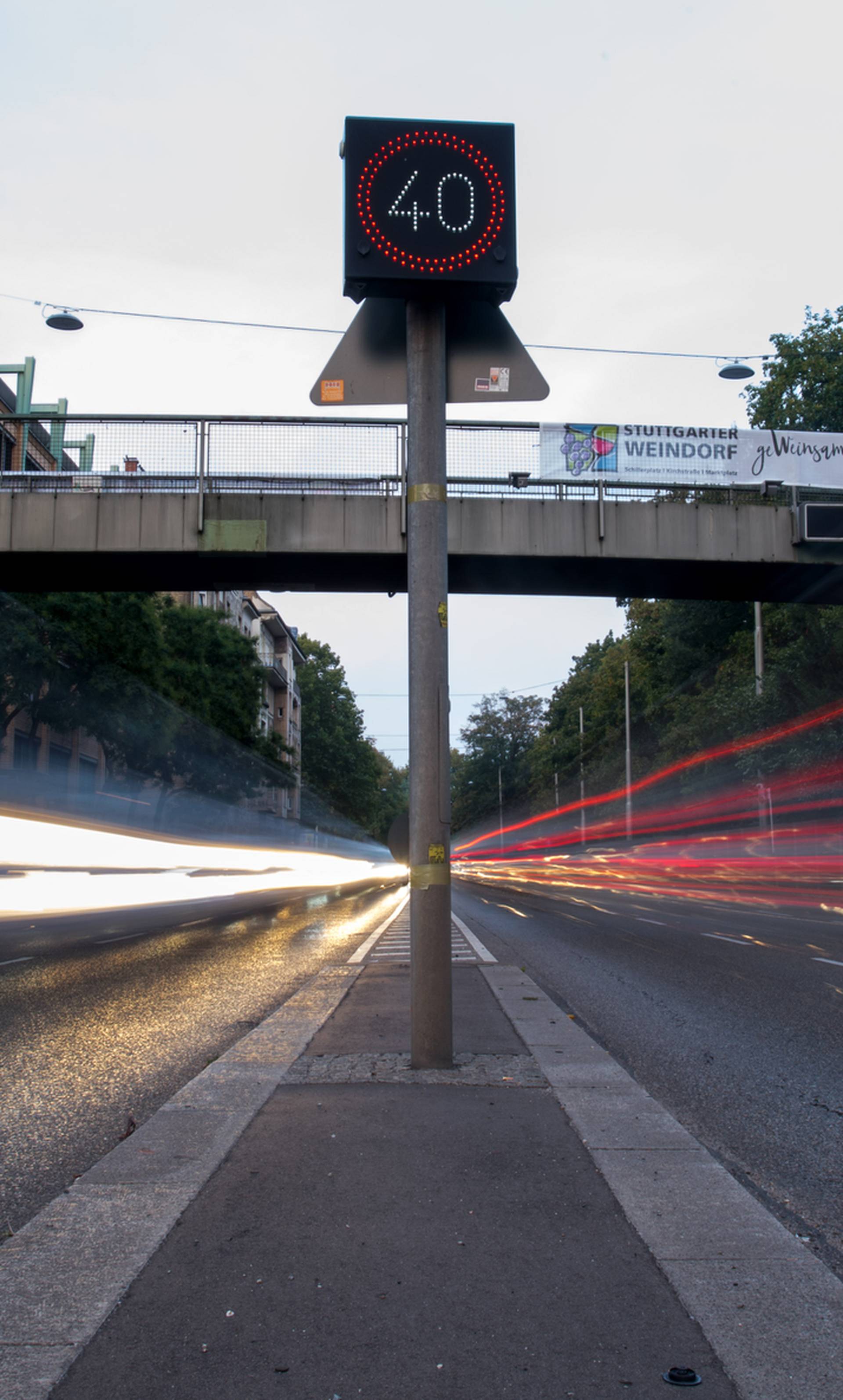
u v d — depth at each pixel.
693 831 57.88
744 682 46.66
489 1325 3.21
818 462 21.69
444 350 7.07
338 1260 3.70
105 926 22.69
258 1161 4.84
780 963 13.48
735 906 28.05
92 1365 2.99
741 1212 4.18
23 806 42.41
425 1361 3.00
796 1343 3.08
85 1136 5.63
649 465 21.28
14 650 29.89
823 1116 6.00
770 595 24.25
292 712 105.88
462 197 6.61
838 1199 4.61
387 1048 7.45
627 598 24.55
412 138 6.58
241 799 54.09
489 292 6.80
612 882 48.44
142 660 35.22
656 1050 7.92
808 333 43.03
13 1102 6.41
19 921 24.66
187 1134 5.29
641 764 74.31
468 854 137.88
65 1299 3.41
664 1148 5.02
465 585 23.20
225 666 49.38
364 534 20.64
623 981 11.86
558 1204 4.26
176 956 15.54
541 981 11.93
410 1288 3.48
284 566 21.45
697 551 21.39
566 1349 3.07
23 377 43.25
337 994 10.48
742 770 39.97
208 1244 3.85
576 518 21.20
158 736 38.72
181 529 20.59
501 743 133.88
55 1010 10.10
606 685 81.62
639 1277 3.56
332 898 38.22
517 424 21.11
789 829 39.72
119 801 54.31
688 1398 2.80
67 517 20.61
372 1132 5.30
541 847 105.12
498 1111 5.71
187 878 45.03
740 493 21.72
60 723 34.19
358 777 115.44
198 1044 8.30
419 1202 4.29
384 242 6.55
